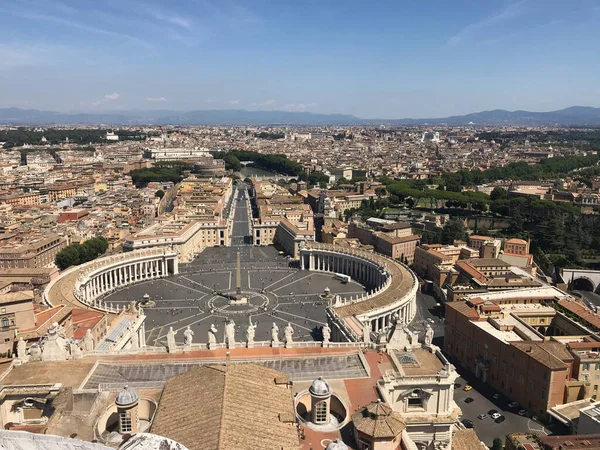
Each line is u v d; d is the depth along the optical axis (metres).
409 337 134.12
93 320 183.25
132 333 177.00
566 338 180.00
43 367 118.06
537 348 163.38
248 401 89.31
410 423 109.88
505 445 136.12
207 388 92.56
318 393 99.38
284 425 86.19
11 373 115.19
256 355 130.50
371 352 131.62
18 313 171.25
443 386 113.38
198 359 126.75
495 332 182.62
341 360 125.94
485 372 181.25
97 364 120.69
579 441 124.44
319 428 99.25
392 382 111.62
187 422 83.88
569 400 157.50
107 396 104.12
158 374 117.94
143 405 103.12
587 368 159.00
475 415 159.50
